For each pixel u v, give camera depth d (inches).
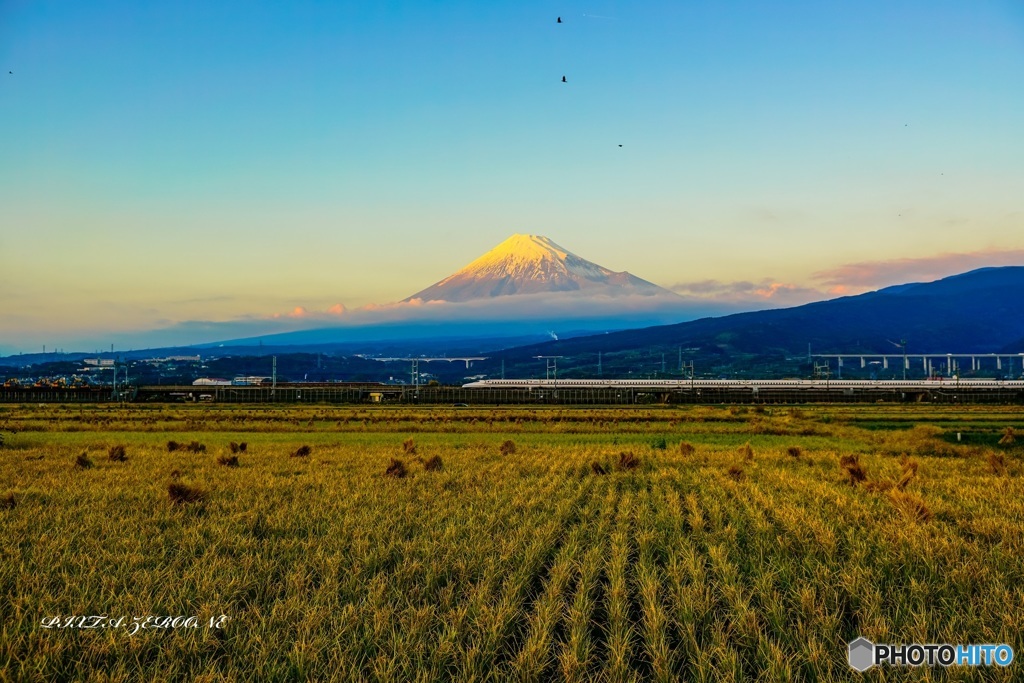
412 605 609.0
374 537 816.3
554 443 2249.0
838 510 978.7
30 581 647.1
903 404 4909.0
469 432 2743.6
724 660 508.7
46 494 1081.4
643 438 2453.2
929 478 1339.8
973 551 740.0
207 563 718.5
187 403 5236.2
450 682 498.6
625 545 784.9
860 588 643.5
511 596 621.9
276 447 2055.9
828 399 5374.0
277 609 586.2
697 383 6063.0
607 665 518.9
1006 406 4608.8
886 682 487.8
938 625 565.3
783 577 674.8
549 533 831.7
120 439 2343.8
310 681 485.4
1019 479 1316.4
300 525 886.4
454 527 842.2
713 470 1439.5
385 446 2081.7
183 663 518.6
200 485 1129.4
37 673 490.9
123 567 692.7
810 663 510.6
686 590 625.0
